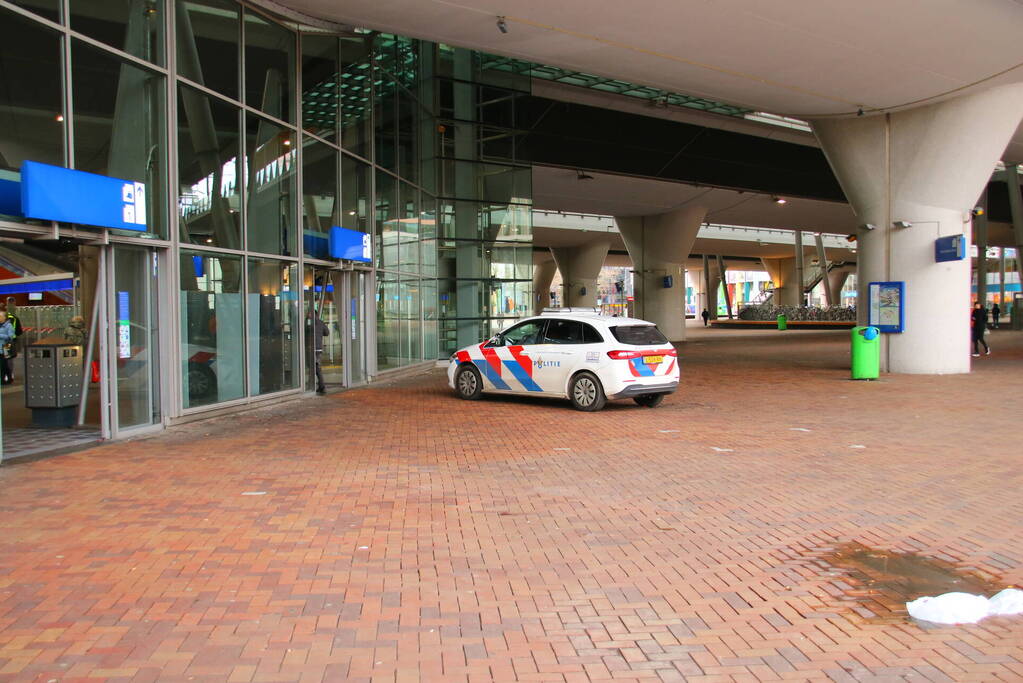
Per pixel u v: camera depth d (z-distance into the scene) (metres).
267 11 13.25
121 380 10.23
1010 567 5.21
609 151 30.72
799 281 70.12
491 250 25.38
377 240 18.55
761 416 12.45
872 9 13.11
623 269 144.38
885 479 7.84
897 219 19.33
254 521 6.24
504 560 5.32
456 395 15.59
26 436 10.28
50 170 8.62
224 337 12.41
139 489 7.30
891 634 4.12
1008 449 9.39
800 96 17.92
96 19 9.66
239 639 4.01
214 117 12.09
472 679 3.59
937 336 19.05
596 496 7.15
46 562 5.21
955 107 18.00
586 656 3.84
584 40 14.57
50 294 27.83
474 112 25.03
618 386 12.76
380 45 18.80
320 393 15.63
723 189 38.28
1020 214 42.28
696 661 3.79
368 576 4.98
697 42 14.61
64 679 3.55
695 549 5.59
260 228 13.38
